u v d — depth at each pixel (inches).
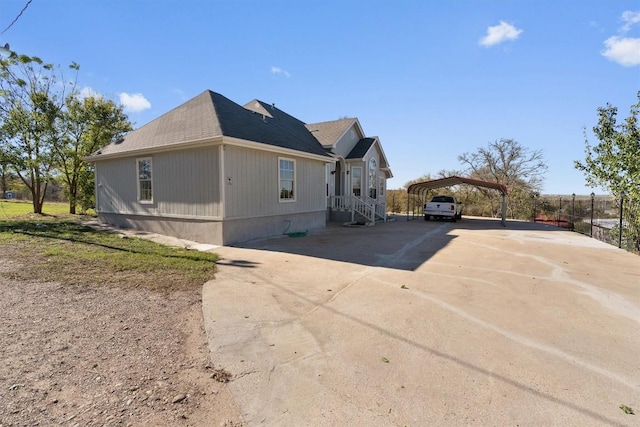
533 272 262.2
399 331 146.1
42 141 660.7
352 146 795.4
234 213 376.2
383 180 957.2
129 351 121.2
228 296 190.5
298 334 141.9
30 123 637.9
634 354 127.6
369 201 721.6
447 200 847.7
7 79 621.6
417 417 88.2
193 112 441.1
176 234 409.7
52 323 142.9
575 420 87.7
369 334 142.7
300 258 301.7
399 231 543.2
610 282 234.2
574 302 189.6
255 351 125.6
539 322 159.0
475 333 145.1
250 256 307.0
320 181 558.9
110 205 504.7
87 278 210.7
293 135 568.4
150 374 106.5
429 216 835.4
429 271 259.8
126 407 88.7
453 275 248.2
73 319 148.3
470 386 103.8
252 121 468.1
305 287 212.2
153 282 209.6
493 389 102.3
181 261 266.8
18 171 652.1
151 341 130.4
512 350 129.4
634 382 107.7
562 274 257.0
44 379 100.1
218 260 284.7
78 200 705.0
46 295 177.9
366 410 91.0
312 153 505.7
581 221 610.2
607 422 87.0
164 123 463.5
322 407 92.1
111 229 456.8
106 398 92.3
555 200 821.2
